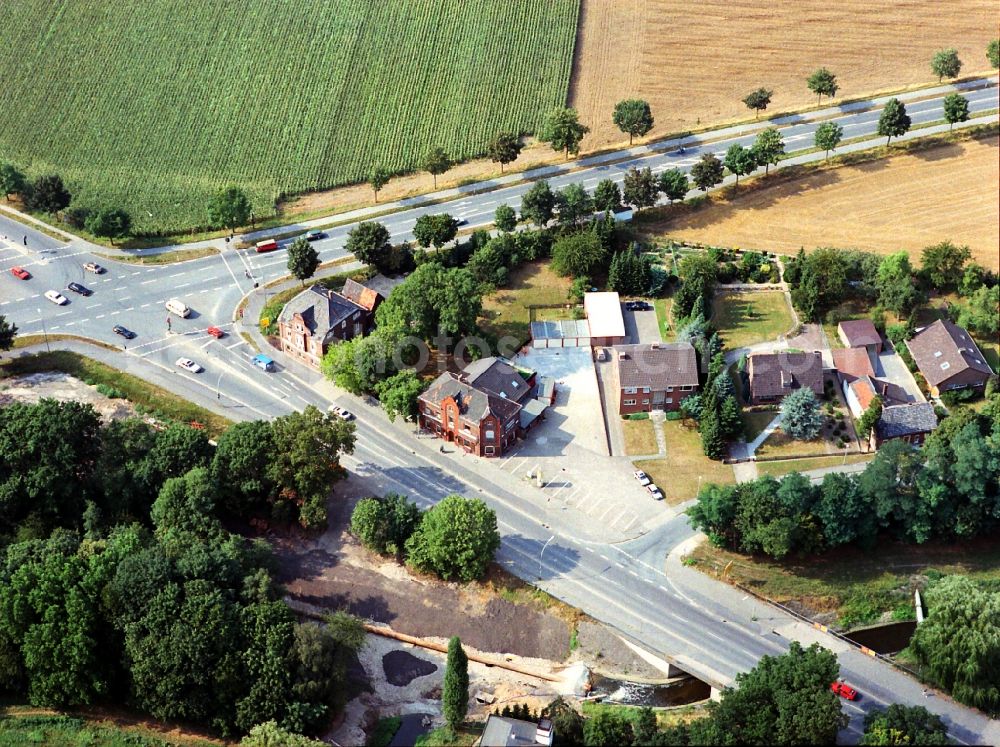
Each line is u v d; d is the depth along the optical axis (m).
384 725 184.88
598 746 169.25
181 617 181.50
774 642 196.75
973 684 185.38
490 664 194.50
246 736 176.62
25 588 184.12
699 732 168.88
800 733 166.25
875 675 191.75
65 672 179.00
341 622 190.25
